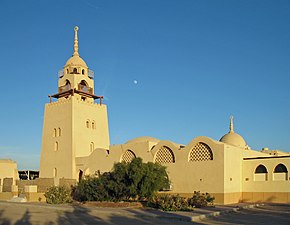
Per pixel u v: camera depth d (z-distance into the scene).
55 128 53.47
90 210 29.23
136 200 35.44
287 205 34.09
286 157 37.28
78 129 51.56
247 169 40.00
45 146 54.19
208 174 37.94
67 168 50.12
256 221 22.34
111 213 27.61
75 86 53.72
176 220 23.09
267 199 38.00
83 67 55.75
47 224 20.78
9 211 29.80
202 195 33.72
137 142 44.66
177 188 40.09
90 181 37.28
